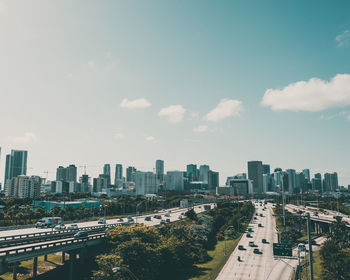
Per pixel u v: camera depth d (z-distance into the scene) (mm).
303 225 178750
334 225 145250
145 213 197500
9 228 103938
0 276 76812
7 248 66250
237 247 129125
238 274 90312
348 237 107625
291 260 107188
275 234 158625
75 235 83250
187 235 120750
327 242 97000
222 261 105500
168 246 92812
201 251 114000
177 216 184125
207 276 91125
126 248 76438
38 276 78875
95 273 66438
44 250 67625
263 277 87250
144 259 77125
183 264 99688
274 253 75125
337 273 77062
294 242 141125
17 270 81125
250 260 107312
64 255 89750
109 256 69125
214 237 152750
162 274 89312
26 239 74625
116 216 169000
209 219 167875
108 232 90688
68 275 79062
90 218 156750
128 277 70000
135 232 89438
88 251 85125
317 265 99688
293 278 85125
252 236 153750
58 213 152750
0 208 182375
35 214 136500
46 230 102625
